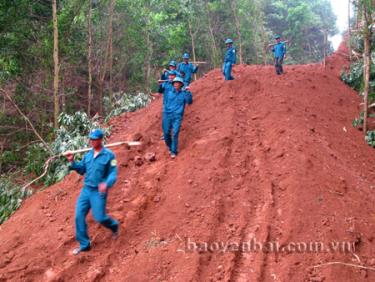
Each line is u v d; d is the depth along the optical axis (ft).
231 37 76.48
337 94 38.19
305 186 19.62
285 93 33.17
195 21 70.28
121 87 59.88
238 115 28.84
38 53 37.40
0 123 37.01
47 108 46.26
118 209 20.26
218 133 25.91
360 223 18.01
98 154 17.49
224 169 21.95
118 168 23.97
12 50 37.42
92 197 17.34
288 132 25.14
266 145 24.47
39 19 39.37
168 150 25.94
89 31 44.62
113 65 59.98
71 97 49.32
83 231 17.54
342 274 15.37
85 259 17.34
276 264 16.08
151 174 23.20
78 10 40.52
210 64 76.28
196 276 15.65
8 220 22.63
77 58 45.16
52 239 19.06
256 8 80.18
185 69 34.22
